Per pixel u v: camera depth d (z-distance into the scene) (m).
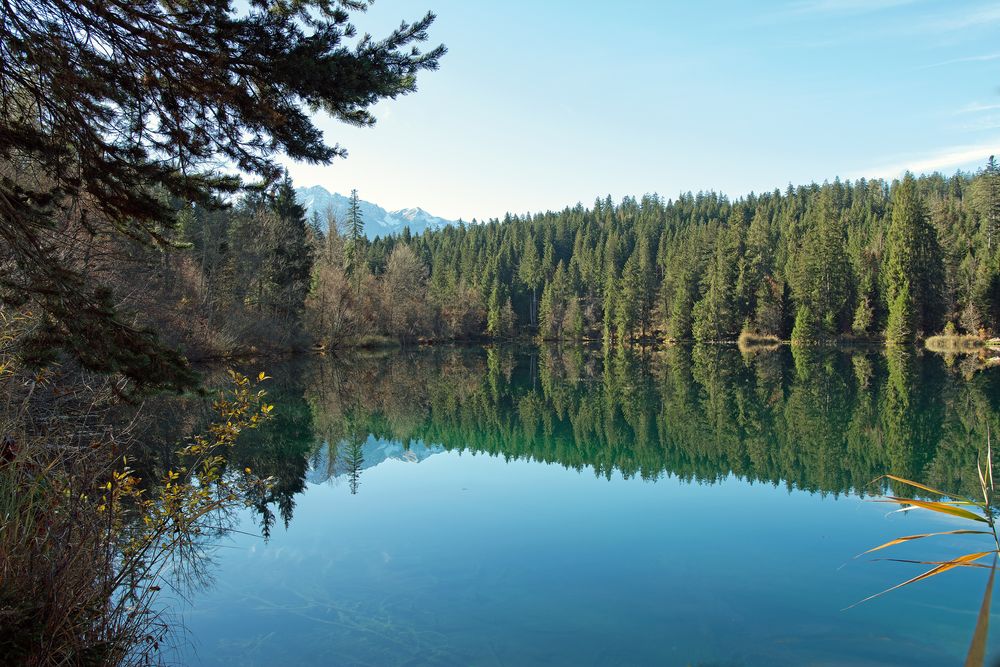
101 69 3.60
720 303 50.88
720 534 7.86
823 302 45.59
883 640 5.10
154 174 3.87
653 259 75.31
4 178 3.77
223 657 4.74
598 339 67.12
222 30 3.49
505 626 5.30
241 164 4.17
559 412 19.61
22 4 3.42
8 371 4.30
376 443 14.62
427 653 4.86
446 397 22.88
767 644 5.05
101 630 4.01
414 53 3.97
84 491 4.17
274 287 31.20
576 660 4.79
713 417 18.09
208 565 6.64
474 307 63.25
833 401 20.38
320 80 3.61
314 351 36.38
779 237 61.12
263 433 14.66
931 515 8.66
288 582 6.22
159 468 9.16
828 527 8.14
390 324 46.06
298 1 3.91
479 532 7.95
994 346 38.38
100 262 7.14
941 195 77.69
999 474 11.02
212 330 24.97
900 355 36.81
